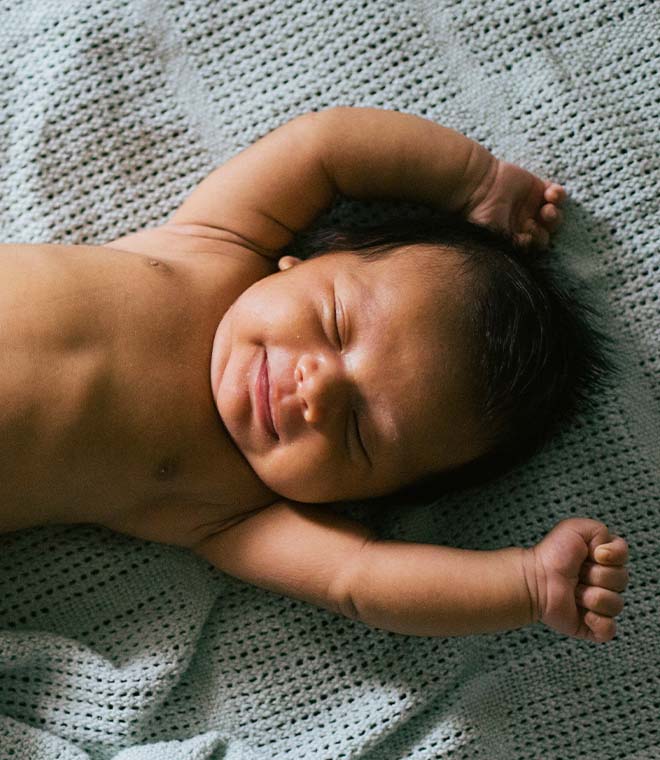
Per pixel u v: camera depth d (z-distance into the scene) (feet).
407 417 3.72
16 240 4.36
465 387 3.75
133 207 4.40
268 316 3.75
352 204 4.39
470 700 4.24
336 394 3.62
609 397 4.30
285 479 3.82
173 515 4.04
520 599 3.86
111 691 4.03
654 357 4.33
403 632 4.00
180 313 3.97
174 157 4.43
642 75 4.40
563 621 3.85
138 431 3.85
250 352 3.79
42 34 4.41
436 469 4.00
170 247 4.13
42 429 3.71
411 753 4.22
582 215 4.38
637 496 4.30
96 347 3.81
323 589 3.99
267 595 4.26
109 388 3.81
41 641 4.01
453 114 4.43
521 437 4.07
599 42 4.41
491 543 4.33
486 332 3.75
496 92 4.44
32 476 3.76
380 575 3.92
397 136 4.14
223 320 3.95
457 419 3.80
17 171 4.36
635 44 4.40
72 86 4.38
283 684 4.22
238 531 4.09
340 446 3.75
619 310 4.34
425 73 4.45
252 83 4.46
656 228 4.35
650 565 4.30
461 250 3.85
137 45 4.42
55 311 3.77
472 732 4.21
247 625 4.24
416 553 3.96
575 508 4.32
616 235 4.37
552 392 3.99
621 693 4.29
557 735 4.28
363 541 4.02
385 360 3.67
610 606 3.81
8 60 4.41
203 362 3.98
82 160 4.38
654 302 4.34
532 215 4.32
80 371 3.76
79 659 4.03
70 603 4.14
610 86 4.40
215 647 4.24
